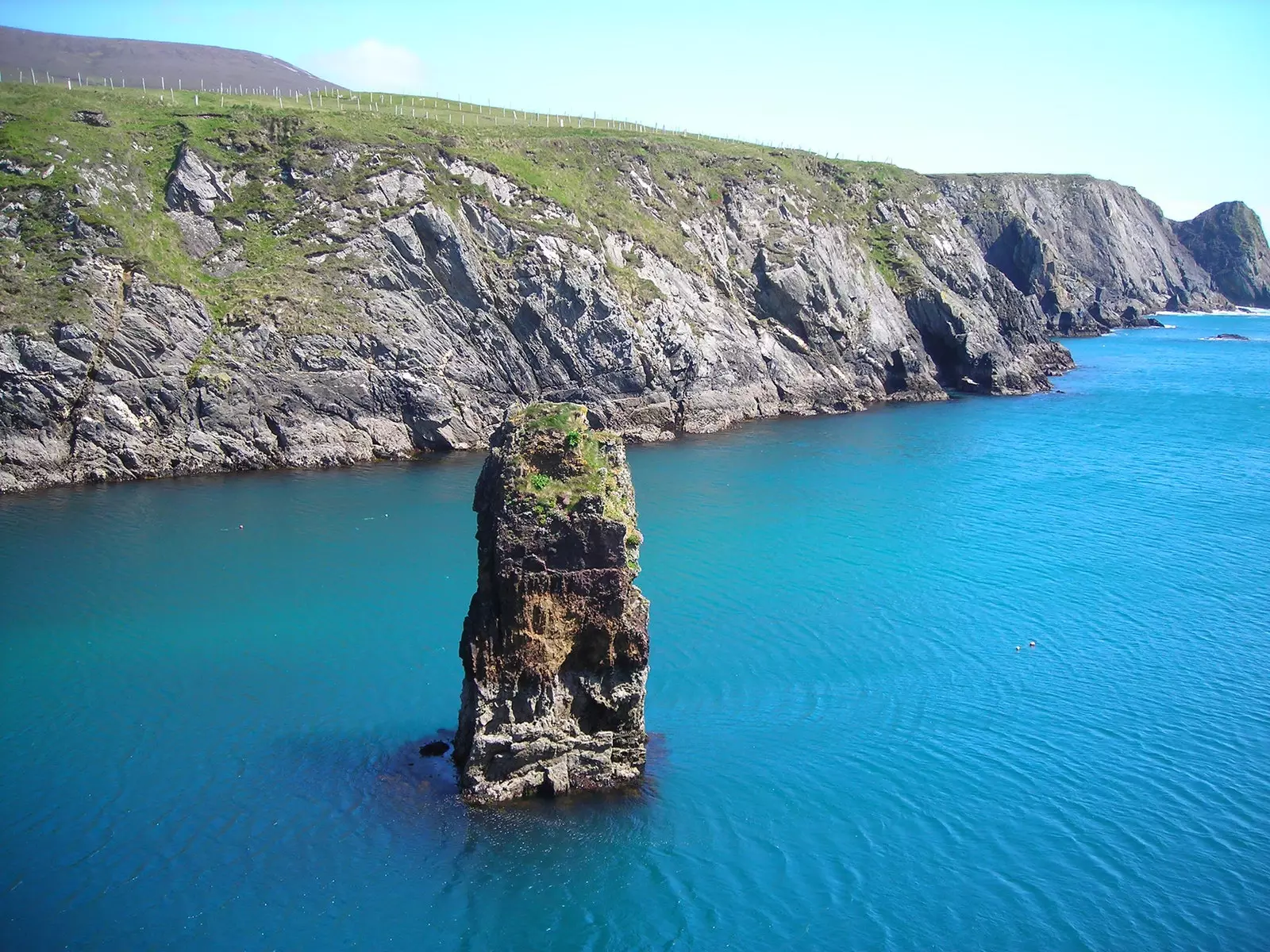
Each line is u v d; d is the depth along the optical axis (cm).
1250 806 3669
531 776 3644
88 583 5550
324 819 3497
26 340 7281
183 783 3691
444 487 7531
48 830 3419
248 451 7944
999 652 4906
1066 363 15800
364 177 9212
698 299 10844
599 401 9450
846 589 5684
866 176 15312
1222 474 8706
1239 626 5241
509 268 9244
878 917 3108
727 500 7550
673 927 3059
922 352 13212
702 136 14925
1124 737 4131
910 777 3838
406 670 4562
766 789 3744
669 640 4962
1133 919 3106
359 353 8425
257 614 5162
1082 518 7231
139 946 2922
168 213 8644
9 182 8044
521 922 3070
